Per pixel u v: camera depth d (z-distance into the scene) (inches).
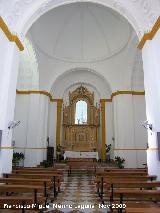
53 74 581.3
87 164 448.5
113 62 566.3
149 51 281.3
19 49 311.1
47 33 516.7
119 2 309.9
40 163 519.2
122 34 502.9
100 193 246.5
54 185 240.8
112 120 625.0
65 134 626.5
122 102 540.1
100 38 556.7
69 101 650.2
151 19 277.9
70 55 585.6
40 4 307.9
